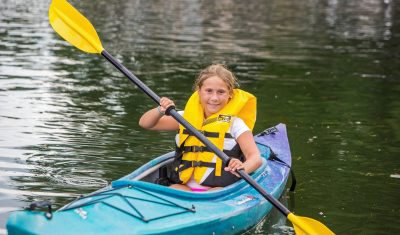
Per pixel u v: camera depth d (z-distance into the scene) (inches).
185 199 245.9
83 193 285.0
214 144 268.7
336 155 358.9
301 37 824.9
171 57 639.1
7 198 274.2
